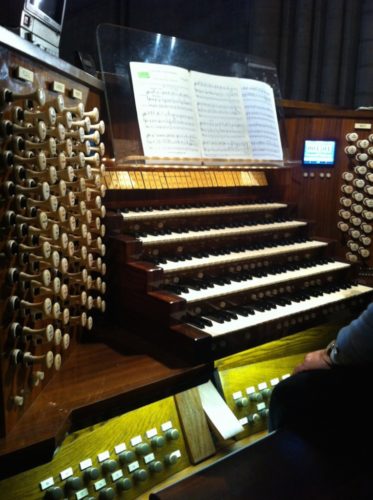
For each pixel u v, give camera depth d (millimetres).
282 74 3602
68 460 1447
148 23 4625
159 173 2086
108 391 1369
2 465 1069
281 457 1281
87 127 1398
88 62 1967
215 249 2074
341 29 3453
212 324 1680
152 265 1730
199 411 1844
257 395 2072
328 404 1390
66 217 1378
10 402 1138
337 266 2316
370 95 3500
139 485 1610
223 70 2373
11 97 1068
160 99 2018
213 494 1145
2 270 1071
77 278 1467
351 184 2627
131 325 1788
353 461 1271
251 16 3578
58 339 1266
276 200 2574
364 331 1295
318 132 2631
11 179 1105
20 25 1312
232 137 2234
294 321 1903
